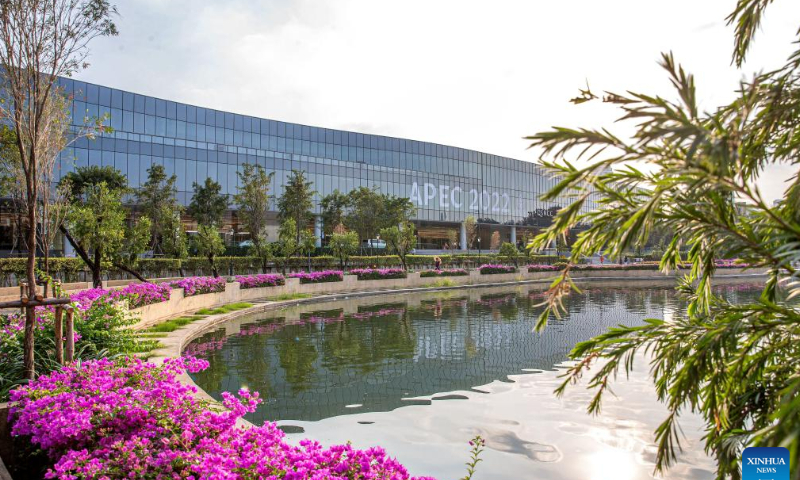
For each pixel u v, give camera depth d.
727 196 2.46
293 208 39.09
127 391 4.47
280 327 15.03
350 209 47.88
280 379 8.69
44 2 6.12
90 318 8.25
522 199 70.81
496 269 37.66
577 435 5.77
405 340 12.71
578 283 37.44
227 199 39.62
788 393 1.82
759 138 2.67
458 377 8.78
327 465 3.45
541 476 4.70
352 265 39.38
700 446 5.34
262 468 3.39
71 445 4.09
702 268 3.05
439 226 62.97
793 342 2.59
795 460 1.46
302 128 50.59
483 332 14.02
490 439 5.70
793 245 2.07
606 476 4.68
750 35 2.68
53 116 7.76
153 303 13.86
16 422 4.46
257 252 33.56
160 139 40.84
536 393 7.66
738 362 2.71
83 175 30.58
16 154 10.35
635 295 26.34
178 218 29.14
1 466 3.88
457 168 62.50
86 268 22.53
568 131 2.21
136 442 3.64
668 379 2.88
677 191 2.37
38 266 11.30
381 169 55.62
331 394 7.71
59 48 6.32
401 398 7.47
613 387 7.79
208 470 3.24
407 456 5.23
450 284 33.50
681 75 1.97
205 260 30.61
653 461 5.01
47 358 6.55
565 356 10.55
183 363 5.71
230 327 14.96
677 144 1.89
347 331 14.26
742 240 2.36
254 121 47.25
